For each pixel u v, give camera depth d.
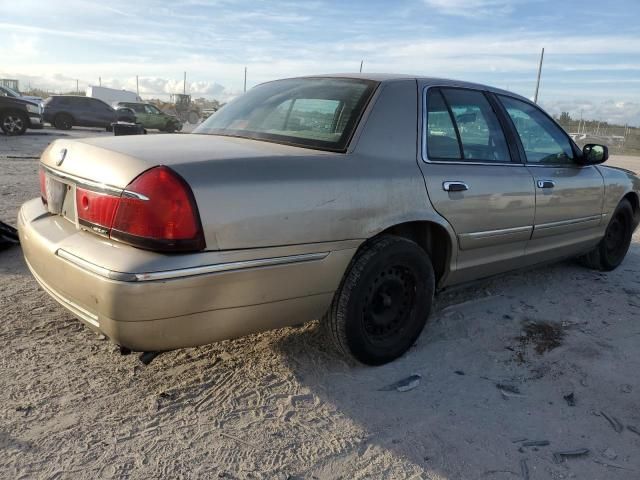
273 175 2.51
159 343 2.37
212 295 2.36
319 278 2.70
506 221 3.64
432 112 3.33
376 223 2.86
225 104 3.88
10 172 9.71
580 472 2.39
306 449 2.45
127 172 2.33
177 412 2.64
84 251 2.37
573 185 4.25
